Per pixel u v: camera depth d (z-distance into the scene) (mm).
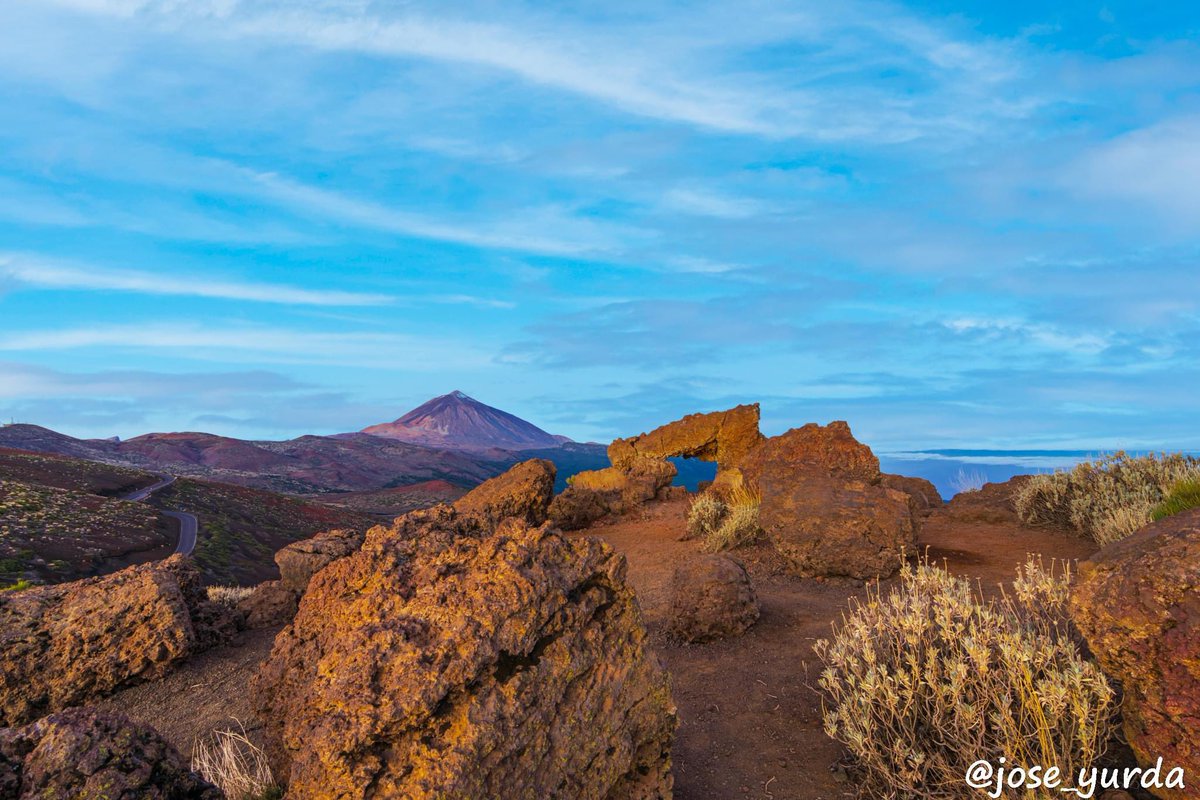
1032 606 5605
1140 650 4082
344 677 3959
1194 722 3828
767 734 5887
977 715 4520
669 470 23297
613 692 4336
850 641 5699
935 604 5539
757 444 24203
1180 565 4031
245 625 12023
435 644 4031
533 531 4754
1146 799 4117
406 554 5781
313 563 12328
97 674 9375
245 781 5641
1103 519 11258
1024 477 16969
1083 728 4156
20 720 9094
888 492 11180
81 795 3908
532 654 4211
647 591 11305
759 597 9945
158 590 9914
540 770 3918
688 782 5266
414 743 3756
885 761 4875
